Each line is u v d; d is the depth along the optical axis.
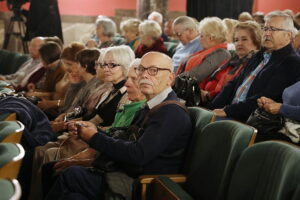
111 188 2.12
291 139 2.55
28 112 2.70
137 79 2.57
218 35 3.76
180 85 3.06
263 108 2.66
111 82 3.15
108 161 2.18
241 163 1.78
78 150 2.79
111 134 2.48
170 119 2.14
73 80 3.91
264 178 1.65
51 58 4.46
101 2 9.05
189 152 2.21
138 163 2.10
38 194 2.74
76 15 8.97
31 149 2.71
